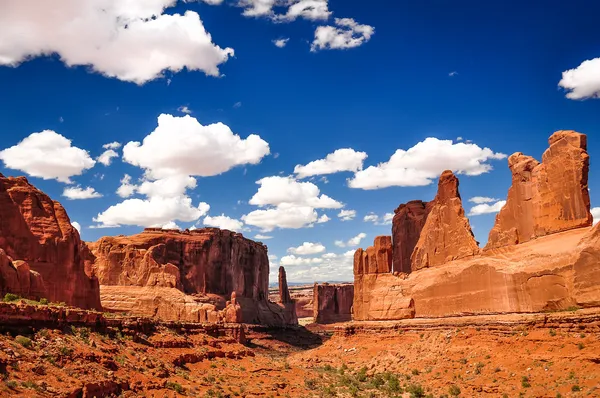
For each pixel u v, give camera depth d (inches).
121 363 1999.3
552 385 2269.9
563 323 2578.7
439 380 2785.4
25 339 1668.3
